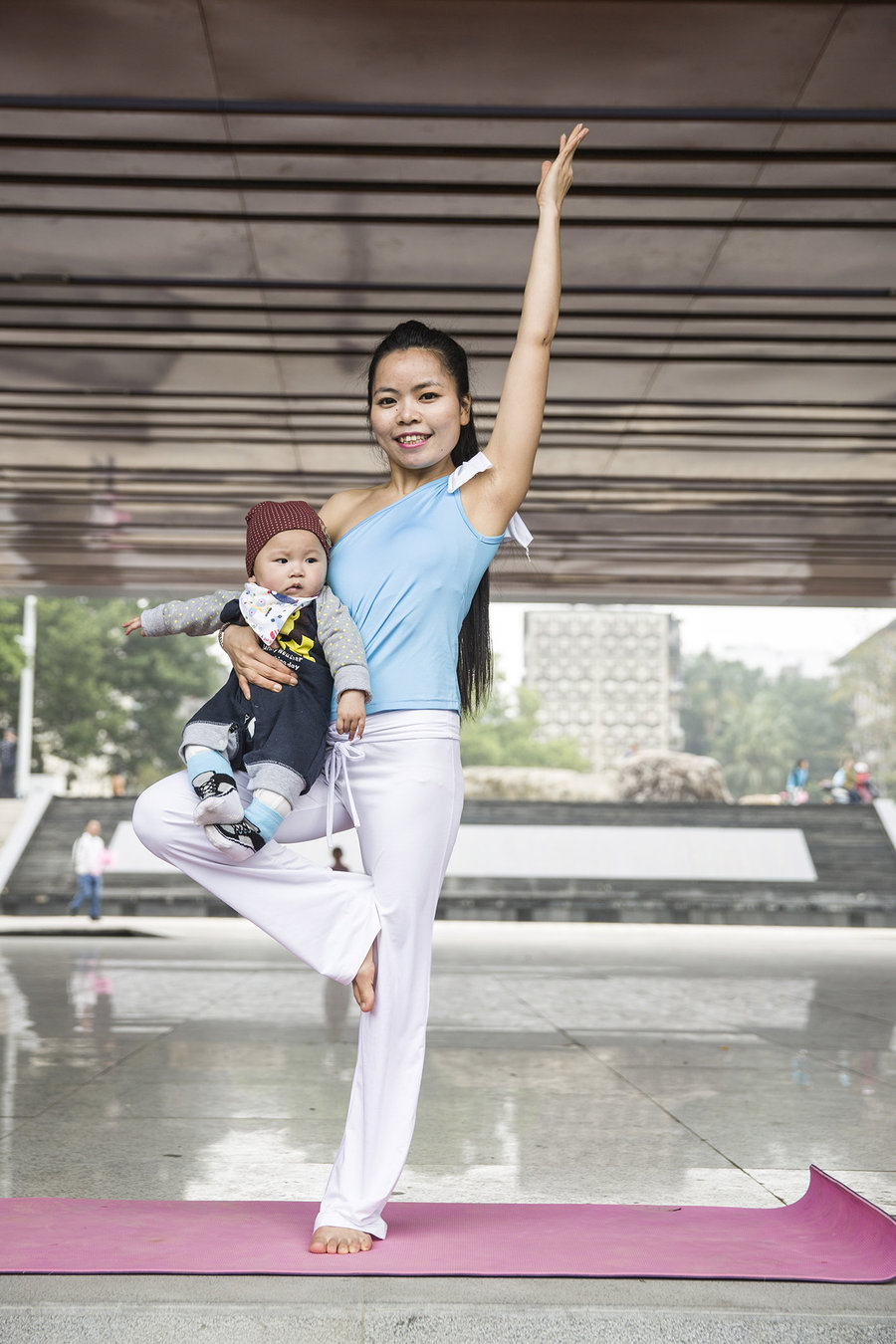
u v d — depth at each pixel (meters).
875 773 80.38
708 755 101.88
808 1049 6.67
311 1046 6.55
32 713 48.47
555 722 89.06
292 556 2.95
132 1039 6.78
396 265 9.09
